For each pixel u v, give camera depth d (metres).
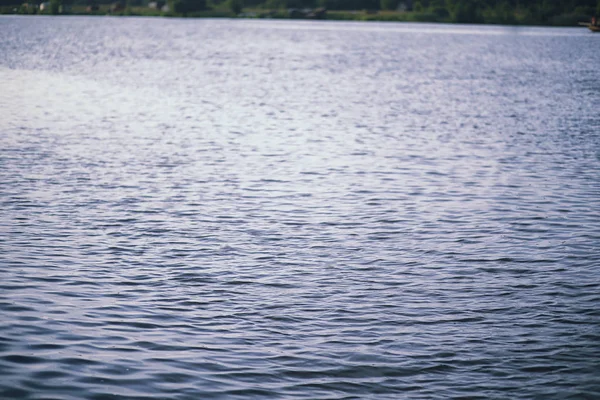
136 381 15.70
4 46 127.38
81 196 30.89
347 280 22.19
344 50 143.00
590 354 17.59
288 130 49.38
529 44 173.75
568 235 27.19
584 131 51.91
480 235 26.97
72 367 16.14
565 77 99.19
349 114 58.12
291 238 26.14
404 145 44.66
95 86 73.38
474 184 34.84
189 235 26.16
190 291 20.97
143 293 20.72
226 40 164.50
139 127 48.94
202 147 42.44
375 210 29.97
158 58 114.94
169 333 18.16
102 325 18.42
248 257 24.02
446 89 80.00
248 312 19.62
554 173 37.53
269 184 33.94
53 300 19.89
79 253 23.88
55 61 102.69
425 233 27.06
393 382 16.14
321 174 36.19
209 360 16.81
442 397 15.59
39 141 42.59
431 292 21.39
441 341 18.16
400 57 129.25
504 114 60.44
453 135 48.97
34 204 29.41
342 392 15.66
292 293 21.05
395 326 18.98
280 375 16.28
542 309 20.28
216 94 70.12
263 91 73.69
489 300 20.86
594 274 23.09
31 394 14.95
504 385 16.11
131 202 30.22
